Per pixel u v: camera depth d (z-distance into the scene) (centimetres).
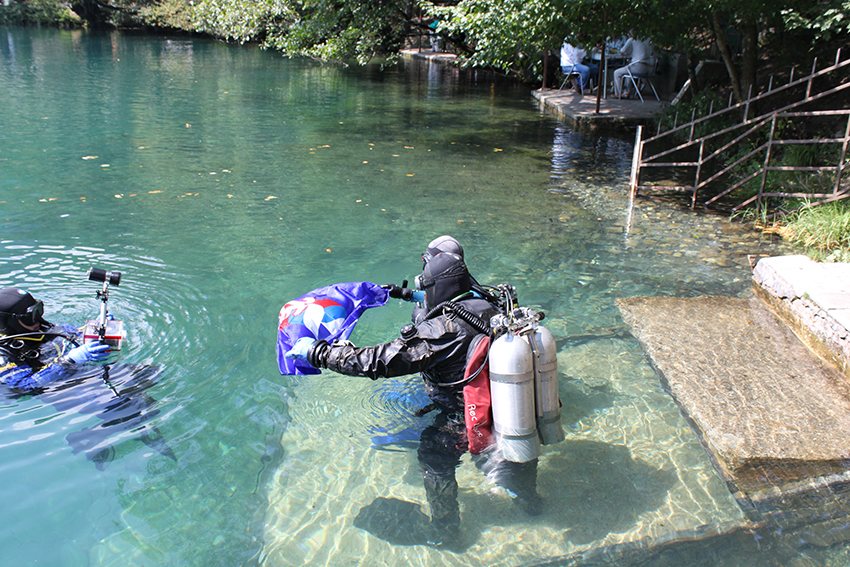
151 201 712
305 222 662
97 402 343
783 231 668
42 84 1642
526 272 552
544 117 1437
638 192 830
